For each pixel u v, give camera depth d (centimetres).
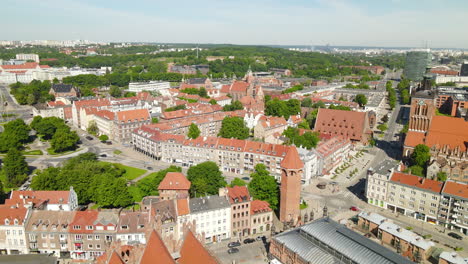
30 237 12338
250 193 15338
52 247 12394
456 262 11425
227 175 19888
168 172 15638
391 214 15925
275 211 16138
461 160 19475
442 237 13988
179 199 12838
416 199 15438
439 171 18262
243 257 12456
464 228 14225
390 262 9319
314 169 19550
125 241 11125
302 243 11000
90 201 16138
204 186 15575
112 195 14975
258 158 19550
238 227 13950
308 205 16538
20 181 17812
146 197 15562
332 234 10850
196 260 8400
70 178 15538
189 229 9100
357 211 16088
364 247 10038
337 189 18375
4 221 12244
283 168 14412
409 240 12738
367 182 16862
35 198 13838
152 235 8700
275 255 11575
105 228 12194
